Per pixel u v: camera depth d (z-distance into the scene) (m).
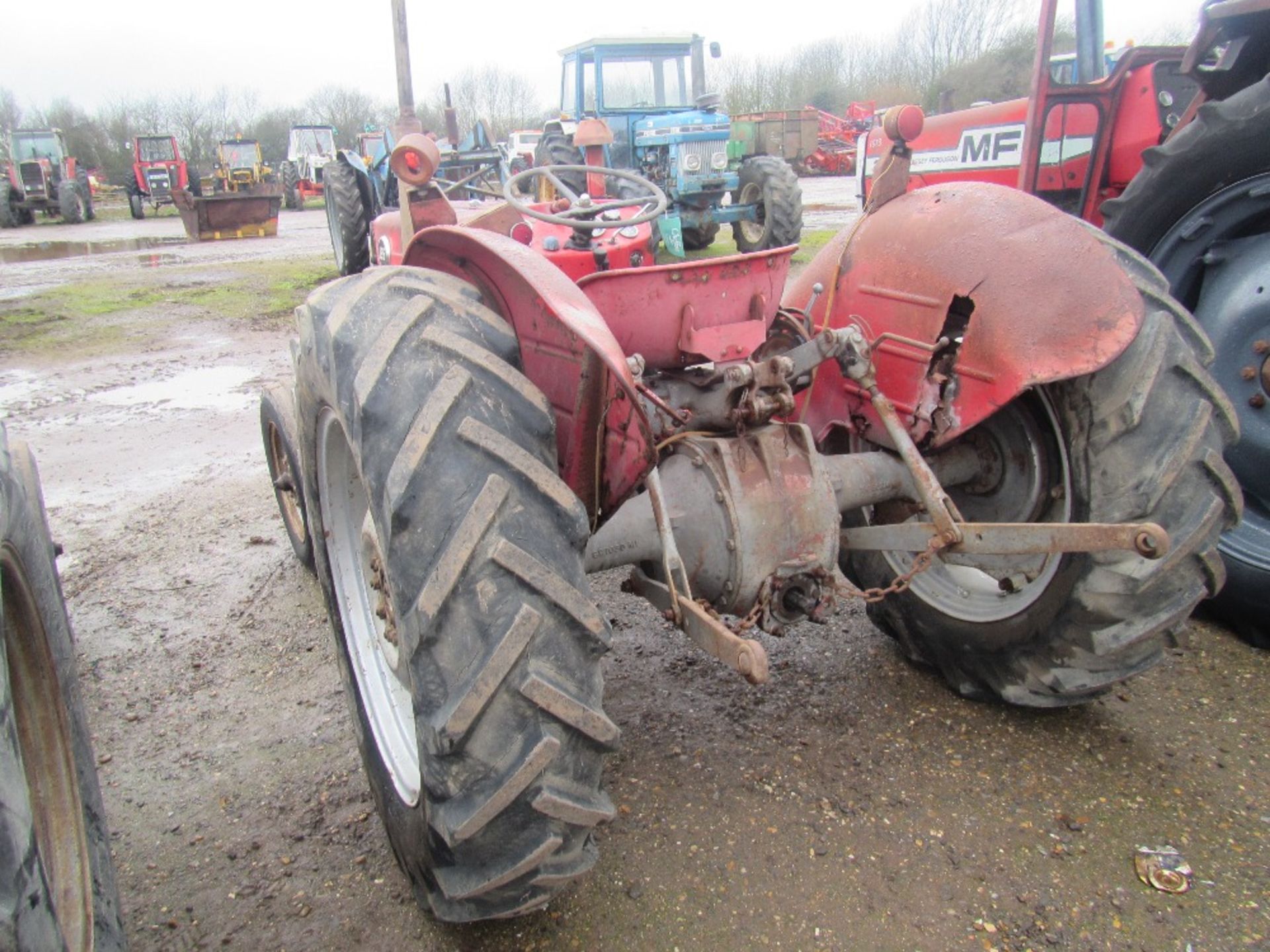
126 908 2.17
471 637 1.56
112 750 2.77
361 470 1.68
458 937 2.05
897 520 2.89
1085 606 2.35
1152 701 2.78
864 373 2.30
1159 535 1.92
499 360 1.73
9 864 1.22
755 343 2.43
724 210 10.87
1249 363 3.10
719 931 2.03
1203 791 2.40
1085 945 1.97
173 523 4.44
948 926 2.02
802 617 2.39
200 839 2.39
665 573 2.36
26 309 10.63
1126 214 3.38
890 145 2.79
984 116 5.15
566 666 1.60
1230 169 3.07
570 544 1.65
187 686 3.10
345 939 2.06
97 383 7.17
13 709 1.42
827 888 2.13
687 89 11.61
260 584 3.80
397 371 1.67
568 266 2.86
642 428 1.82
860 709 2.79
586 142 4.16
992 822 2.31
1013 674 2.58
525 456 1.64
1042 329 2.25
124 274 13.62
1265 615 2.98
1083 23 4.75
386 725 2.19
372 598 2.36
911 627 2.87
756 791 2.46
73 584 3.82
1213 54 3.75
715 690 2.92
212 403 6.51
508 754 1.57
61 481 5.04
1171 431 2.24
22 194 25.05
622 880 2.18
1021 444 2.56
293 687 3.07
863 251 2.73
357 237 10.40
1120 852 2.21
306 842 2.36
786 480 2.31
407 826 1.95
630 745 2.66
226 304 10.64
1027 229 2.37
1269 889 2.08
